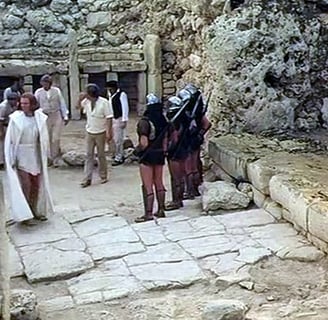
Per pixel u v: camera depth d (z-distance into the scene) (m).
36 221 7.49
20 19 15.36
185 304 5.31
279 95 10.02
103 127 9.44
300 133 9.98
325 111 10.42
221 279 5.66
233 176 8.63
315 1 10.38
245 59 9.73
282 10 10.02
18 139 7.25
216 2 10.35
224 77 9.86
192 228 7.08
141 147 7.55
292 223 6.95
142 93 14.58
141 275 5.86
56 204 8.56
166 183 9.59
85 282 5.79
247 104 9.85
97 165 10.55
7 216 7.67
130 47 15.02
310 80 10.35
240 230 6.93
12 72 13.99
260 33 9.74
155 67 14.34
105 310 5.23
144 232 7.00
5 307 4.42
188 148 8.29
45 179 7.48
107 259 6.29
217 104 10.17
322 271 5.86
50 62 14.38
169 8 14.06
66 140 12.31
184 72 13.70
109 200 8.77
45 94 10.44
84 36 15.34
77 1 15.45
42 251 6.52
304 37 10.12
